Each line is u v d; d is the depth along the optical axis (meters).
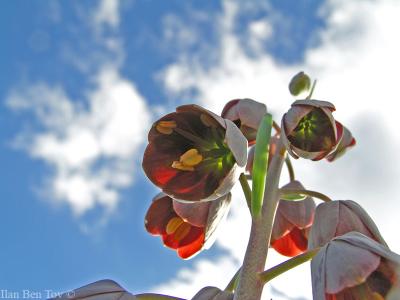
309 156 0.18
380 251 0.15
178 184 0.16
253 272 0.16
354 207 0.18
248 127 0.21
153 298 0.16
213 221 0.18
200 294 0.16
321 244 0.18
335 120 0.19
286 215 0.21
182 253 0.18
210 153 0.17
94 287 0.16
